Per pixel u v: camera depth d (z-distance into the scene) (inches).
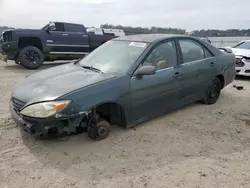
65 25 419.5
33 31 376.8
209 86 191.0
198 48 180.2
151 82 141.9
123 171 107.1
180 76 160.1
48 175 103.3
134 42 158.4
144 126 153.7
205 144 133.0
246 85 277.6
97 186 97.0
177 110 184.2
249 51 317.7
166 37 160.7
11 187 95.7
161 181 100.7
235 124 161.5
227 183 100.0
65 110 110.7
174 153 123.0
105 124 133.6
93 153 121.0
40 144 128.3
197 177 103.7
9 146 125.6
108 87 124.4
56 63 471.5
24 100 118.2
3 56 378.0
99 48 175.0
